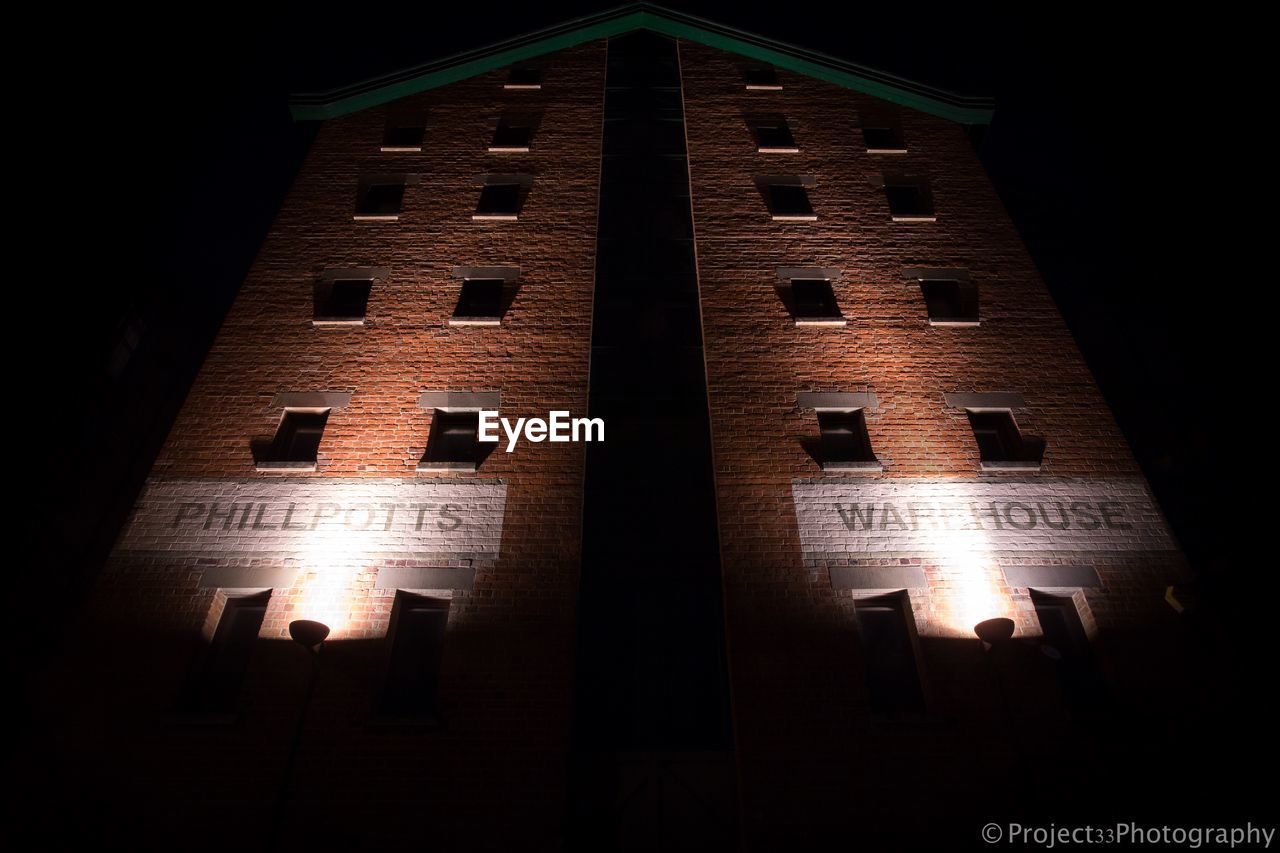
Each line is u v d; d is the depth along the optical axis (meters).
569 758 9.36
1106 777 9.20
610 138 16.33
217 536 10.69
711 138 16.22
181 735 9.22
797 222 14.71
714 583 10.70
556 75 17.61
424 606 10.54
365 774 9.04
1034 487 11.45
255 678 9.65
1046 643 10.47
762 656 9.96
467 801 8.91
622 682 9.96
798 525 10.98
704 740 9.63
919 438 11.89
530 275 13.72
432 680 9.99
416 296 13.43
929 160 16.09
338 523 10.84
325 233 14.38
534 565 10.57
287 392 12.18
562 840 8.71
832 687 9.76
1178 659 10.01
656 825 9.09
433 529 10.82
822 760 9.27
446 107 16.86
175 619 10.02
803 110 17.00
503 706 9.52
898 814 8.95
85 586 15.07
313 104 16.56
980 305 13.58
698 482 11.58
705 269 13.87
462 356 12.63
